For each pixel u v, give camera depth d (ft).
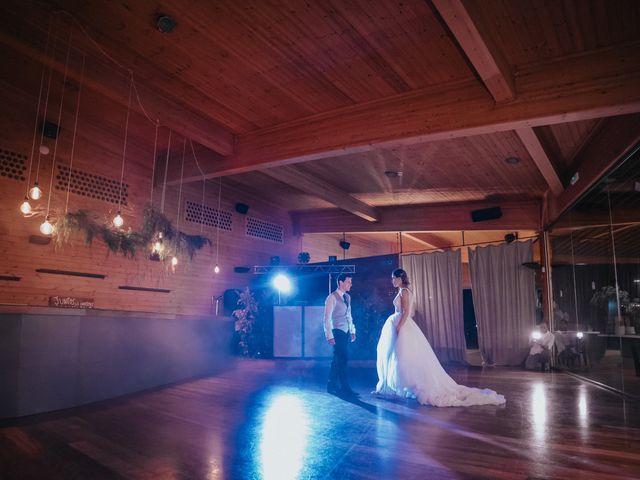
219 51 16.38
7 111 22.22
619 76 13.98
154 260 28.32
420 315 35.22
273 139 22.04
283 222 39.68
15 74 21.39
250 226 36.19
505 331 31.89
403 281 16.57
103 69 18.44
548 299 30.07
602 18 12.76
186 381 20.65
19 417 13.38
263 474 8.60
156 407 14.85
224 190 34.04
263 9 13.80
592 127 18.58
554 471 8.66
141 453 9.94
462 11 11.45
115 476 8.55
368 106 18.97
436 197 31.91
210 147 22.65
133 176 27.55
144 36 16.22
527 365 28.37
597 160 18.99
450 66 16.01
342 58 15.96
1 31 16.38
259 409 14.42
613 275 19.40
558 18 12.79
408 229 35.63
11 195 22.15
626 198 18.12
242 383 20.01
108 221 25.64
